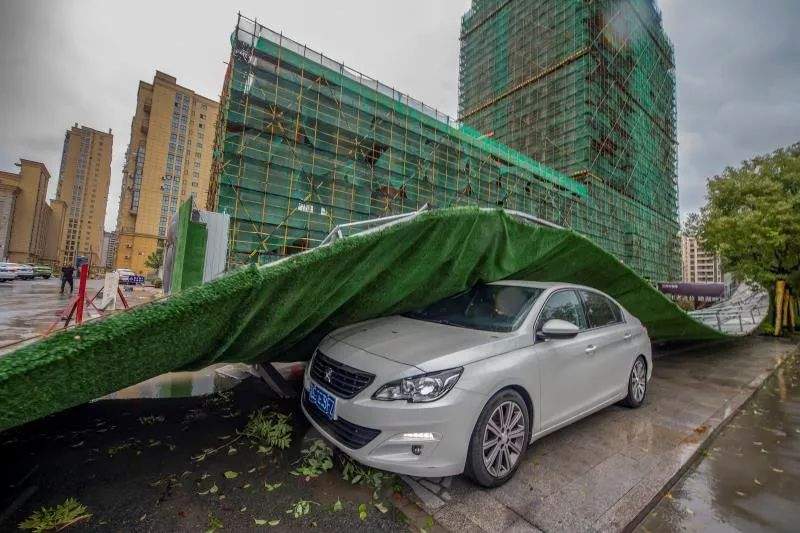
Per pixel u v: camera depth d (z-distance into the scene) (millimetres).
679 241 60625
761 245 13352
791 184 13852
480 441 2652
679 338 8992
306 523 2285
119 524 2188
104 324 2098
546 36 46062
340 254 2947
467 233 3941
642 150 51719
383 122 25328
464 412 2574
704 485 3037
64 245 119062
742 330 13086
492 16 55000
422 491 2656
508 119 50062
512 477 2908
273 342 3496
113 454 2988
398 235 3311
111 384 2361
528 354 3125
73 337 2006
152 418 3725
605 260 5773
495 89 53094
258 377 5125
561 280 5977
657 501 2760
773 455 3623
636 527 2480
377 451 2525
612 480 2918
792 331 13695
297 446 3227
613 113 45438
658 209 55438
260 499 2490
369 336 3299
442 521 2350
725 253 14555
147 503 2395
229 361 3600
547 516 2439
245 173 20125
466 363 2736
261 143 20594
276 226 20797
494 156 32312
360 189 24156
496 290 4137
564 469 3070
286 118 21547
